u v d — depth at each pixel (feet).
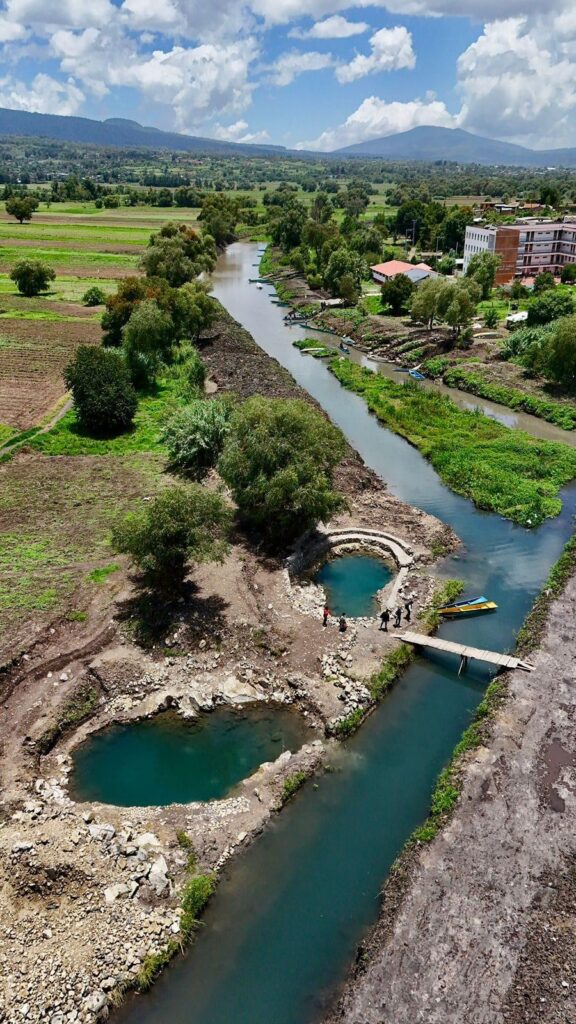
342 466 188.85
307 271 515.50
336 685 111.65
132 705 107.24
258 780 94.63
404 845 85.76
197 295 315.99
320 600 134.51
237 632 120.67
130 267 501.56
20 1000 66.80
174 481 179.83
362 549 155.12
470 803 90.33
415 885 79.61
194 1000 69.82
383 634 124.98
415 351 316.19
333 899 79.77
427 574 145.89
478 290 351.05
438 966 71.41
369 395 261.44
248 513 148.36
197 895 78.13
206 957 73.72
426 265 514.27
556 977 70.03
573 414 237.45
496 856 83.15
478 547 158.30
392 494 184.34
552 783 93.35
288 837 87.40
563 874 80.94
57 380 260.21
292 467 139.13
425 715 109.19
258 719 106.42
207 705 107.04
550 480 190.39
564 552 154.30
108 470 185.88
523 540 161.79
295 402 155.74
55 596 128.98
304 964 73.10
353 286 419.13
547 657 118.21
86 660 114.01
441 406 247.50
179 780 95.30
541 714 105.50
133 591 131.13
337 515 166.91
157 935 74.43
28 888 76.64
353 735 104.47
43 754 98.63
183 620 121.80
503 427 229.04
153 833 85.35
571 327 247.70
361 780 96.37
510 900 77.92
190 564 140.36
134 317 252.62
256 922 77.25
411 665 120.67
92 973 70.08
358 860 84.58
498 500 177.58
